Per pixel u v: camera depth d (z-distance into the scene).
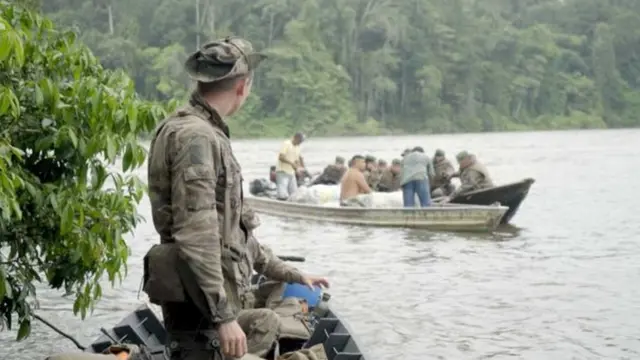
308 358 5.56
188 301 4.02
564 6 130.38
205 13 98.25
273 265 5.68
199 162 3.92
